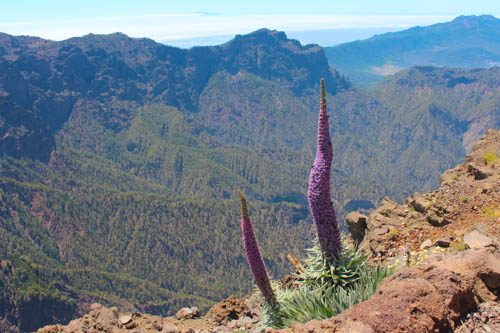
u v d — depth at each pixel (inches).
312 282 277.9
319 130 250.5
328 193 259.1
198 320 451.5
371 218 505.7
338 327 198.4
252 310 457.4
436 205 458.6
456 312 204.1
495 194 442.9
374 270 265.4
